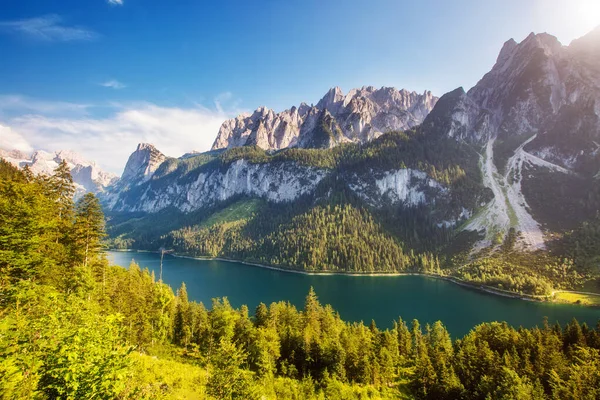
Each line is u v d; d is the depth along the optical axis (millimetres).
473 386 69000
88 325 19047
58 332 18266
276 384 61125
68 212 65812
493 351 79875
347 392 65438
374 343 92562
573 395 54562
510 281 197625
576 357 68625
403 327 108875
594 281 187750
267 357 66688
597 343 79562
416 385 77312
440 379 71500
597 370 60281
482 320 151250
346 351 77125
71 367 16297
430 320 151875
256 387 35719
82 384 16469
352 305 175000
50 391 16703
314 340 80312
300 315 102562
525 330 89312
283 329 87375
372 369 74875
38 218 49938
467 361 75688
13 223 44719
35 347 18000
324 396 62125
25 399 15758
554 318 152250
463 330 139375
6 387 15625
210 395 34875
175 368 48812
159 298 87812
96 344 18266
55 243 56656
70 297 28656
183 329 86438
